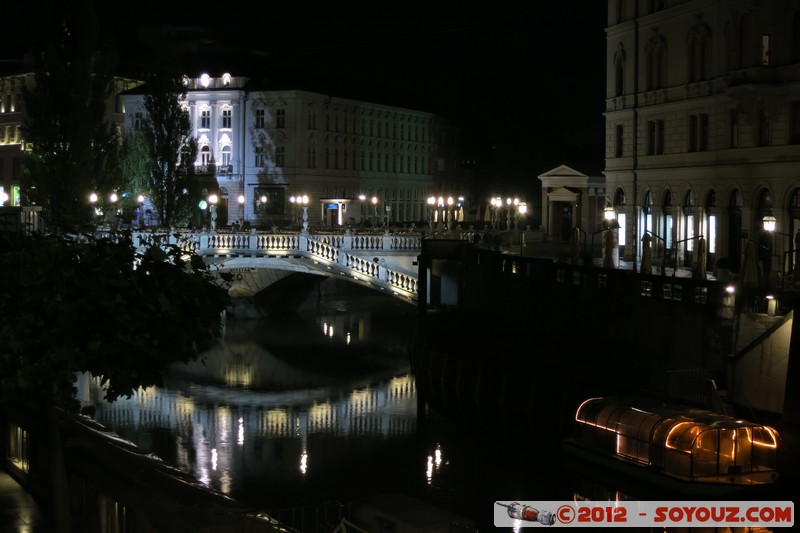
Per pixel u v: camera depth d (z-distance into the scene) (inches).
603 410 1320.1
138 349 687.1
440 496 1401.3
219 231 2920.8
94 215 3253.0
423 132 6176.2
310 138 5128.0
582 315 1798.7
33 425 890.1
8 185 5206.7
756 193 2110.0
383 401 2096.5
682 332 1518.2
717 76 2229.3
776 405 1277.1
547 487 1421.0
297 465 1584.6
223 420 1910.7
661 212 2519.7
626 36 2657.5
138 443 1729.8
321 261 2731.3
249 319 3287.4
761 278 1568.7
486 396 1883.6
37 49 3088.1
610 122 2748.5
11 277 657.6
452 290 2551.7
